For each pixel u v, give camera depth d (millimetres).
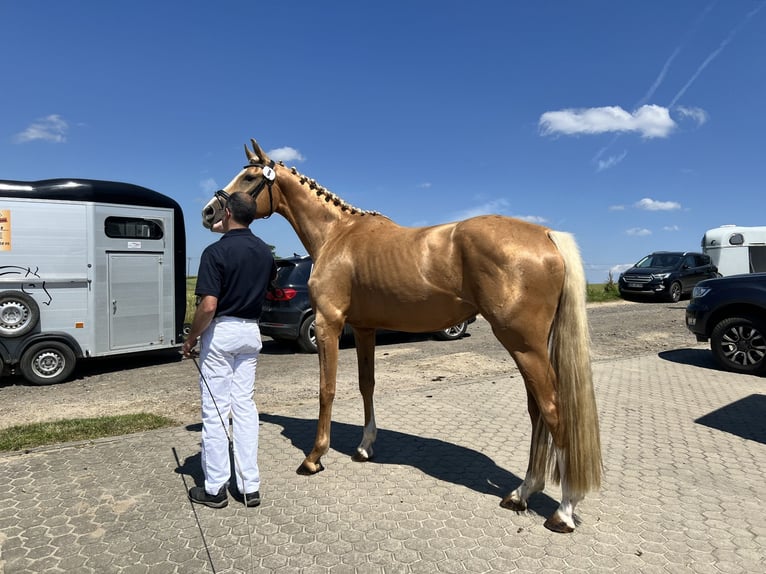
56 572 2582
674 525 3068
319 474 3787
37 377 7113
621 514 3205
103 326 7605
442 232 3318
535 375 2961
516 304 2922
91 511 3209
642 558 2717
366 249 3580
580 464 2867
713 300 7664
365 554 2744
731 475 3826
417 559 2695
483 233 3047
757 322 7258
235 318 3225
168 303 8359
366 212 4137
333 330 3719
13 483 3596
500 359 8766
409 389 6508
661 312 15773
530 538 2908
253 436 3332
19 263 7055
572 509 3018
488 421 5078
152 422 5023
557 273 2930
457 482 3652
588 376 2881
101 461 3996
